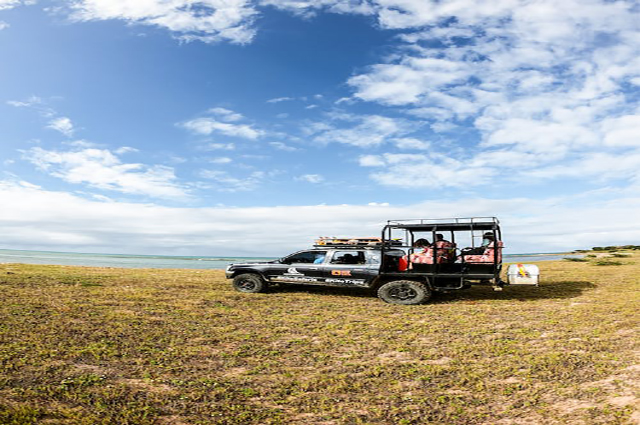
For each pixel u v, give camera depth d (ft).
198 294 34.60
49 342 18.40
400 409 12.65
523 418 11.78
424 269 32.68
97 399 12.75
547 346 18.93
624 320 23.84
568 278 48.57
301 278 35.55
